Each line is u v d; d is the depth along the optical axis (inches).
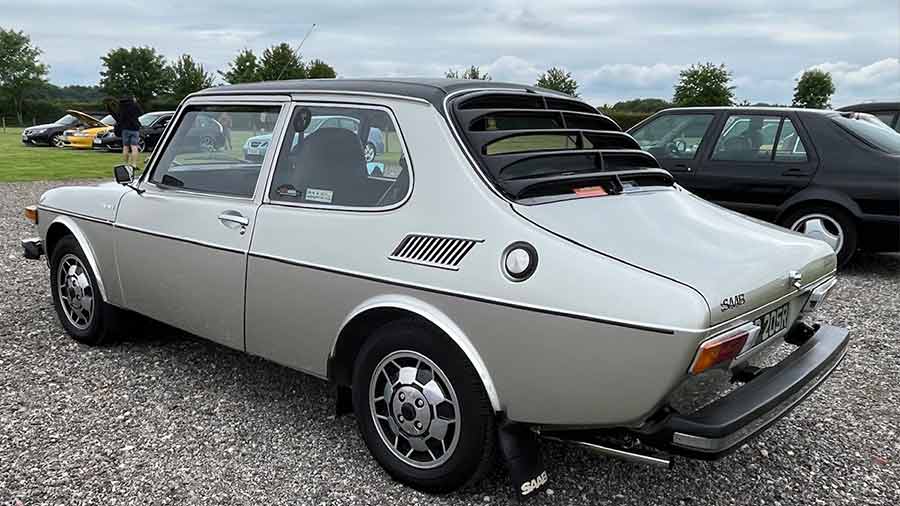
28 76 2527.1
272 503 117.4
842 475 131.1
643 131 336.2
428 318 112.1
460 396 111.5
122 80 2475.4
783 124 298.0
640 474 129.0
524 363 104.7
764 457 137.1
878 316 235.0
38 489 119.9
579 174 124.2
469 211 112.2
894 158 277.0
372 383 123.3
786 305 117.0
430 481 117.9
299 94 140.6
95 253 178.1
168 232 155.1
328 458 132.2
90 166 751.1
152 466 128.2
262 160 142.9
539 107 139.1
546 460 133.0
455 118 119.2
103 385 163.5
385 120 125.5
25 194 517.0
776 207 296.8
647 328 94.5
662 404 97.4
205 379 167.9
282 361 138.6
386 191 123.3
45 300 229.8
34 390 160.2
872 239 281.4
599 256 102.0
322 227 128.5
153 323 191.9
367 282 119.8
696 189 315.3
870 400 165.9
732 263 108.6
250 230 139.2
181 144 161.8
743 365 113.0
